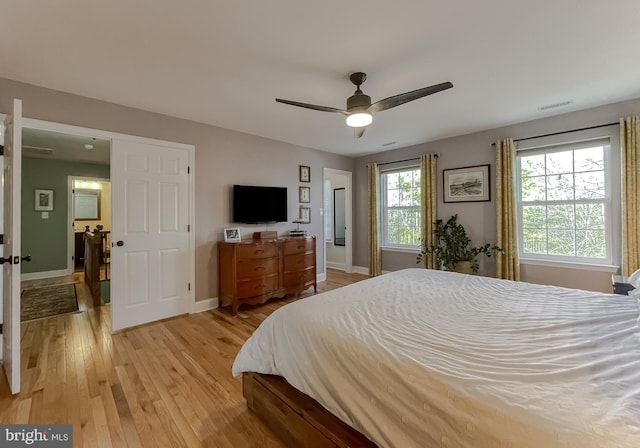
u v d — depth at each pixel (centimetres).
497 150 384
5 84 241
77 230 693
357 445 115
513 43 200
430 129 397
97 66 226
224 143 382
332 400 122
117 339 277
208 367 226
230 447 147
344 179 641
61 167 564
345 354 122
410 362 106
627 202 297
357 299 182
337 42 198
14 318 186
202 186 361
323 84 258
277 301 405
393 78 249
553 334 130
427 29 185
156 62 221
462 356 110
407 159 494
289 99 289
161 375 214
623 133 297
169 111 321
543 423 75
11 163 194
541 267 363
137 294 310
